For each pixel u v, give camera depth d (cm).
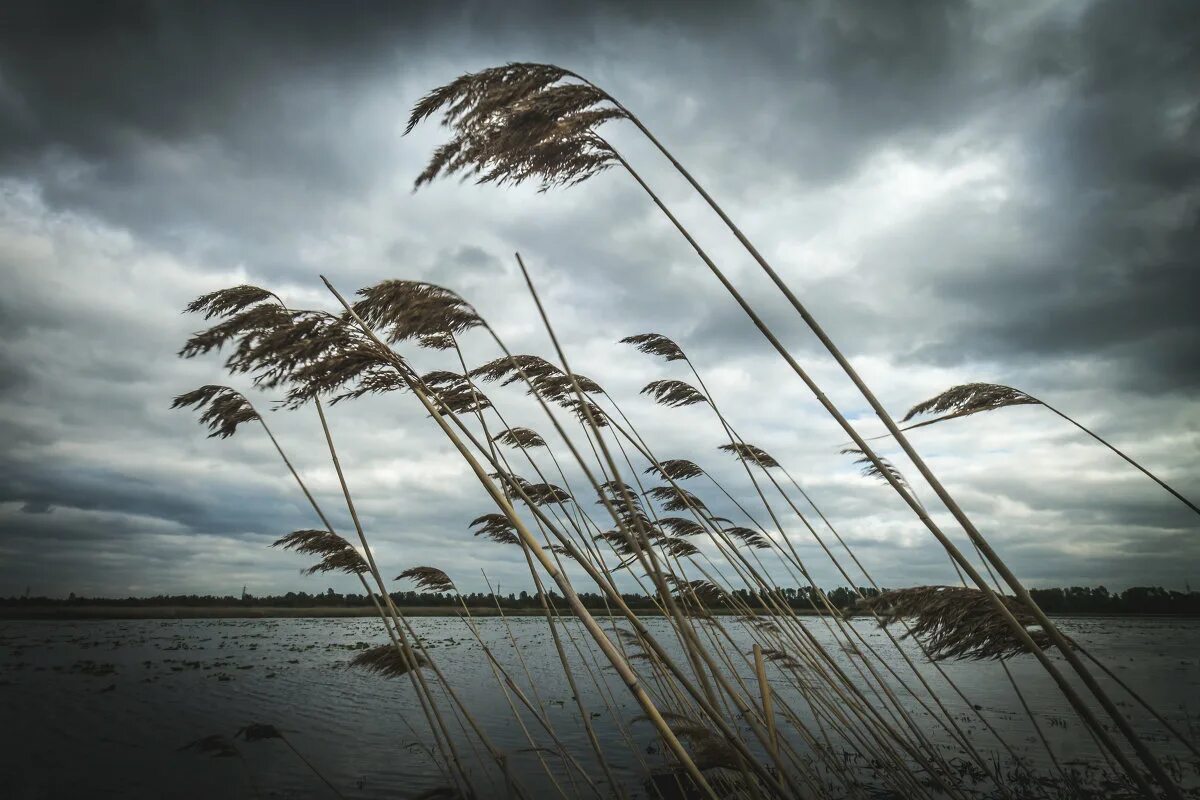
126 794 1039
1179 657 3241
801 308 360
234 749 631
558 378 643
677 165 388
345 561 606
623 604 369
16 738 1396
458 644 4203
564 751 625
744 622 779
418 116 382
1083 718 290
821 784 691
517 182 403
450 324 406
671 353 719
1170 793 264
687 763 310
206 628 7069
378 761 1242
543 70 376
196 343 353
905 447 333
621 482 377
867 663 693
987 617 342
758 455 789
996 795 819
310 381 362
